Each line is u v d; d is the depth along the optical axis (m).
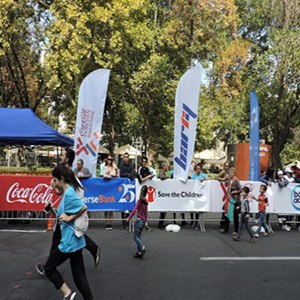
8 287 5.17
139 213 6.99
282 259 7.03
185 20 22.59
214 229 10.26
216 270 6.20
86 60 21.20
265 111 23.88
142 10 22.14
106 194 9.74
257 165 11.87
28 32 23.97
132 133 38.06
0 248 7.41
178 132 10.36
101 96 10.52
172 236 9.09
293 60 21.38
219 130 31.86
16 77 27.02
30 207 9.44
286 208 10.48
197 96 10.23
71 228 4.28
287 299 4.90
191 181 10.03
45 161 39.88
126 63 23.81
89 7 20.38
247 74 26.22
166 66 23.88
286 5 21.98
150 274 5.90
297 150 39.88
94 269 6.12
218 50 24.34
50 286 5.22
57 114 32.78
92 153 10.45
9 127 11.36
